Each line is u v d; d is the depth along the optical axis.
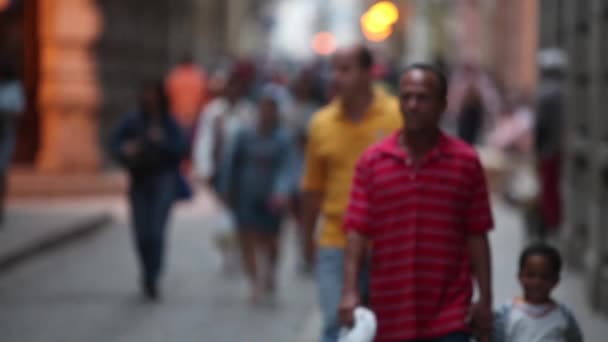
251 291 23.69
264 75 54.22
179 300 23.06
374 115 14.20
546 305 11.39
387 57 62.78
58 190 39.59
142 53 52.66
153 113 23.36
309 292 24.19
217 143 27.03
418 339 11.02
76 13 42.41
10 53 42.66
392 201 11.11
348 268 11.27
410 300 11.02
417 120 10.98
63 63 42.53
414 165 11.11
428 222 11.04
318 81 32.81
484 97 46.91
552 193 26.89
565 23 26.67
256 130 22.72
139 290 24.05
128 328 20.23
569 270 25.30
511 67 72.88
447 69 57.16
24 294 23.42
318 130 14.36
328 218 14.19
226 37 99.12
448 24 66.62
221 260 28.06
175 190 23.48
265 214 22.75
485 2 75.50
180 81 46.56
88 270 26.44
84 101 42.56
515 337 11.32
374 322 10.57
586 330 19.05
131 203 23.39
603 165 20.92
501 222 34.09
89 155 42.97
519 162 39.72
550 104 26.92
